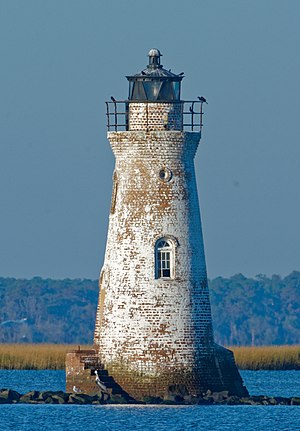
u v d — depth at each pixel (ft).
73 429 643.86
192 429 641.40
